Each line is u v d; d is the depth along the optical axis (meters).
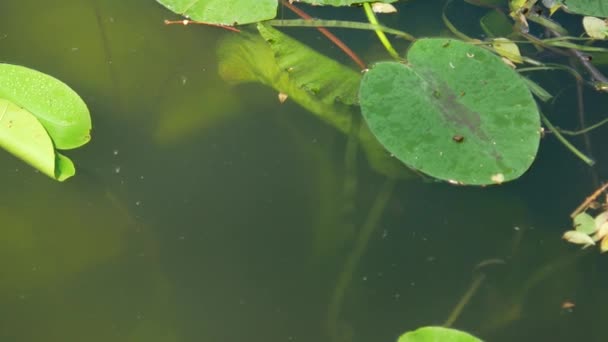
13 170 2.17
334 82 2.24
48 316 2.09
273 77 2.25
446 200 2.18
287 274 2.13
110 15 2.31
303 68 2.25
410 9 2.35
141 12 2.32
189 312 2.10
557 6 2.34
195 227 2.15
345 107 2.23
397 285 2.13
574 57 2.31
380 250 2.15
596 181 2.19
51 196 2.16
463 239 2.16
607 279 2.14
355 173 2.19
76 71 2.25
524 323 2.11
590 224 2.15
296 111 2.23
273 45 2.26
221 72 2.26
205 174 2.19
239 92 2.25
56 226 2.15
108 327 2.09
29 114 2.16
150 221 2.15
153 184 2.18
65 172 2.16
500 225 2.16
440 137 2.15
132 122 2.22
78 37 2.29
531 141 2.15
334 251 2.15
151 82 2.25
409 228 2.16
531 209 2.17
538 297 2.12
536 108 2.18
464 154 2.14
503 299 2.12
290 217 2.16
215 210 2.16
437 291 2.12
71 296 2.11
